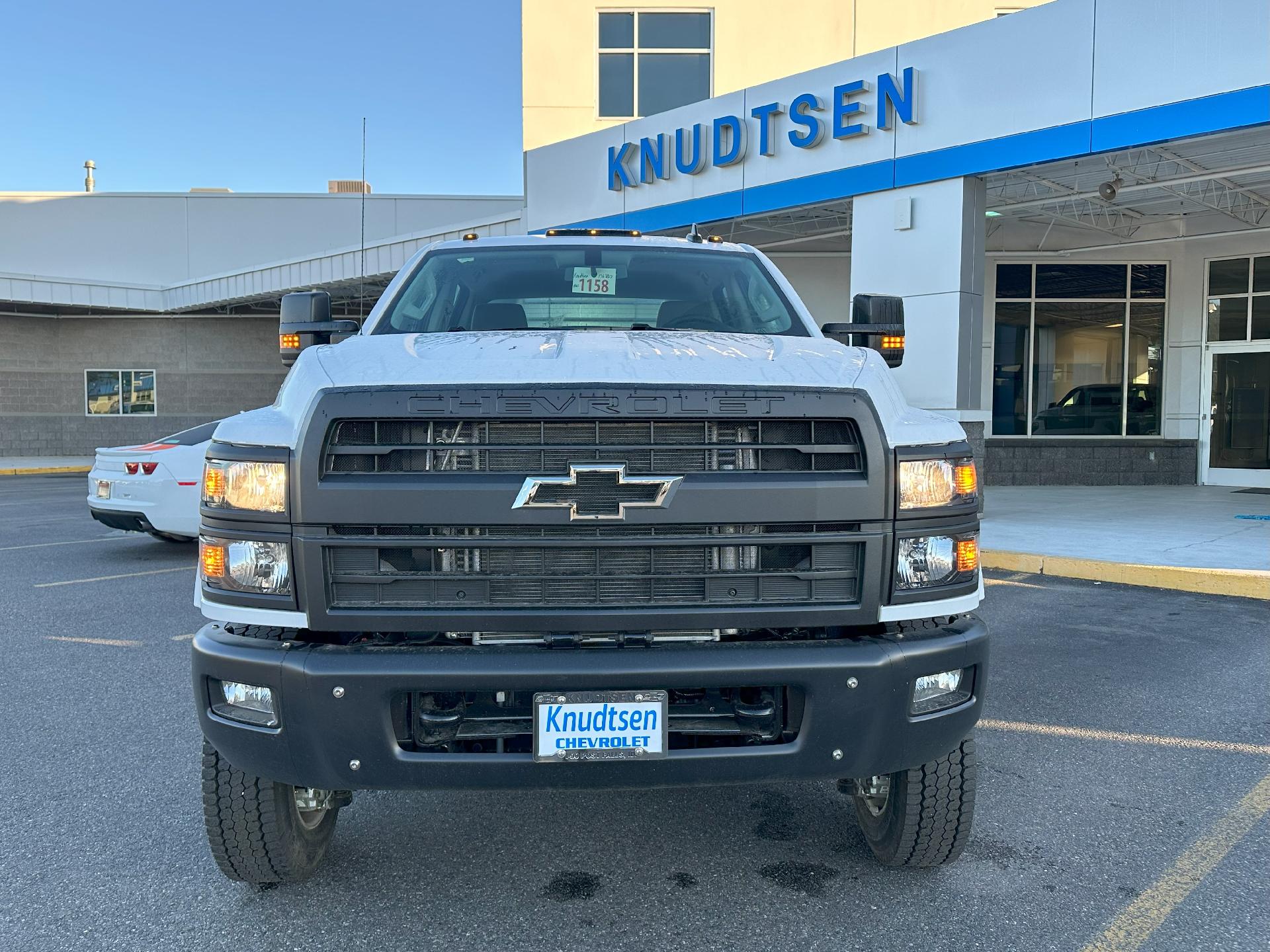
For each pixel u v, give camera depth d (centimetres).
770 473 255
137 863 323
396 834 347
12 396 2541
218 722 260
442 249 423
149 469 934
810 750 256
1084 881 308
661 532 253
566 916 288
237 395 2631
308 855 308
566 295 395
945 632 268
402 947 271
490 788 252
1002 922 283
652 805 372
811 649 253
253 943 274
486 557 254
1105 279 1562
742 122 1191
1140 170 1034
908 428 270
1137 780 390
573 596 255
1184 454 1524
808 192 1138
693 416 251
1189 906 291
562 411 249
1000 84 966
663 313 391
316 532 249
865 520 257
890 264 1077
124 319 2595
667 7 1606
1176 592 770
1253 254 1431
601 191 1370
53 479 2056
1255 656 573
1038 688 513
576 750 248
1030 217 1336
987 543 927
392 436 253
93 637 633
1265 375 1439
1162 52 855
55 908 293
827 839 341
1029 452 1566
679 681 246
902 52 1040
